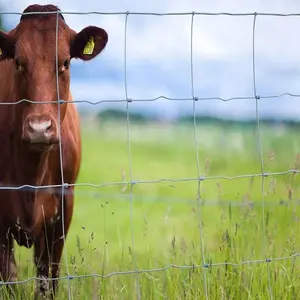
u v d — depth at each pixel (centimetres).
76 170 704
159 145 2608
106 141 2766
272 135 2117
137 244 1016
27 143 572
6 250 655
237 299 611
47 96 581
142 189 1528
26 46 590
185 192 1509
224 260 646
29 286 643
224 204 1005
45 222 677
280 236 770
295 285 609
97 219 1226
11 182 652
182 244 684
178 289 611
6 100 645
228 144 2352
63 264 738
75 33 630
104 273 667
